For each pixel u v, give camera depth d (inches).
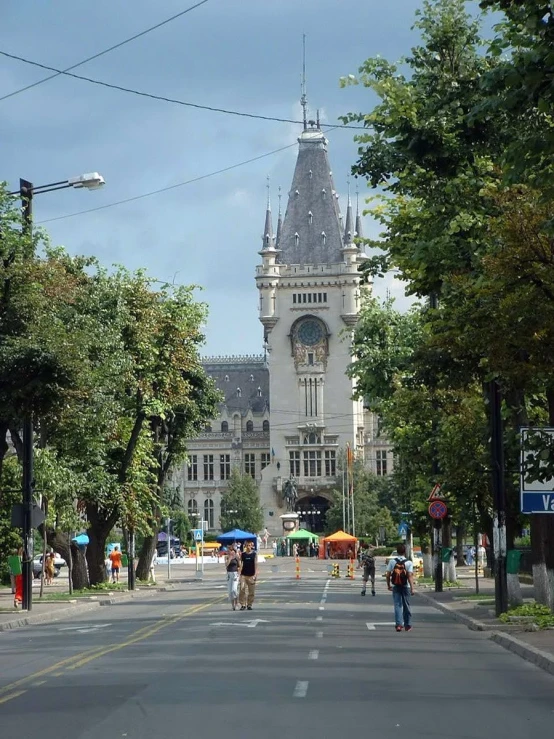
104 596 2060.8
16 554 1839.3
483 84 624.7
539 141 629.3
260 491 7490.2
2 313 1370.6
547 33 591.8
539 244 920.3
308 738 506.0
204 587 2714.1
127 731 530.3
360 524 6146.7
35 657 916.0
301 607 1653.5
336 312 7450.8
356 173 1236.5
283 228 7568.9
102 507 2262.6
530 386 1027.3
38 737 517.3
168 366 2314.2
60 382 1339.8
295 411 7465.6
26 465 1563.7
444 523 2219.5
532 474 910.4
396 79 1208.2
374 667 810.2
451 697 650.8
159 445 2691.9
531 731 530.0
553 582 1263.5
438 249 1152.8
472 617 1325.0
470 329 981.2
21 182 1453.0
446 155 1162.6
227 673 767.7
